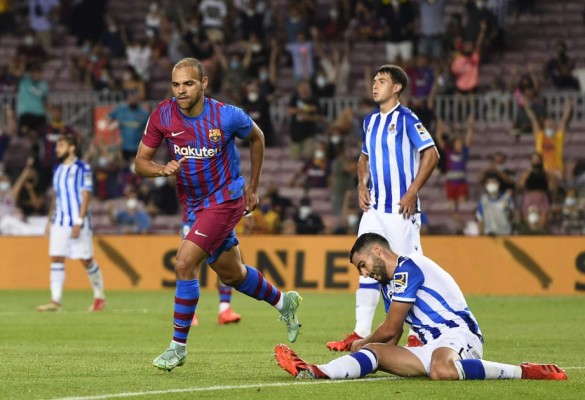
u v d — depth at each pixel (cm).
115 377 2100
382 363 1989
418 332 2028
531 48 7431
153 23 7569
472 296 4903
